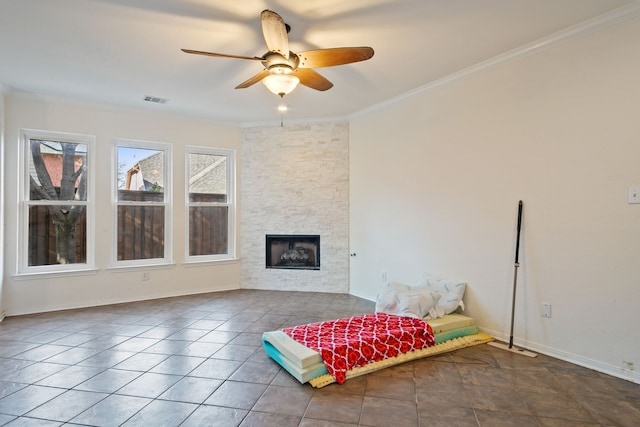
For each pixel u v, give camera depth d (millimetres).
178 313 4207
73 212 4535
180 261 5160
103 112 4633
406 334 2939
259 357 2930
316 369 2508
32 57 3230
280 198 5469
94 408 2166
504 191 3246
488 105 3367
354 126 5113
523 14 2543
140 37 2863
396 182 4422
